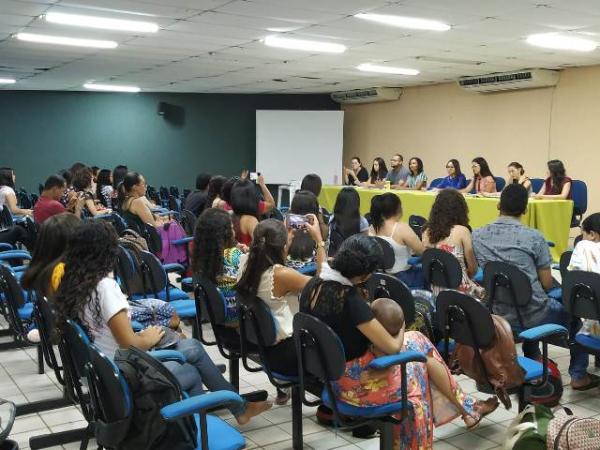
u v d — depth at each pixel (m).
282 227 2.78
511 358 2.58
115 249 2.39
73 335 2.20
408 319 2.95
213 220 3.12
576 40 6.92
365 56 8.20
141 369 1.93
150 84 11.70
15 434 3.01
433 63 8.84
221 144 13.82
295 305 2.74
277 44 7.29
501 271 3.32
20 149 12.55
